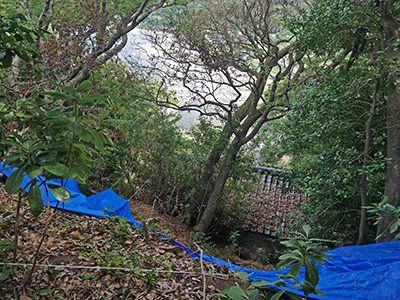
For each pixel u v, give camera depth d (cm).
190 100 1302
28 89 654
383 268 519
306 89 970
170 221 1236
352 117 979
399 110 873
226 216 1392
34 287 393
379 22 902
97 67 1028
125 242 548
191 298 437
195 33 1140
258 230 1372
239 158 1352
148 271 450
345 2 804
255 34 1205
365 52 1079
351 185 1002
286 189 1112
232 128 1284
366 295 488
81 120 323
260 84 1350
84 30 985
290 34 1196
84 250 495
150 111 1345
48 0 957
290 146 1031
